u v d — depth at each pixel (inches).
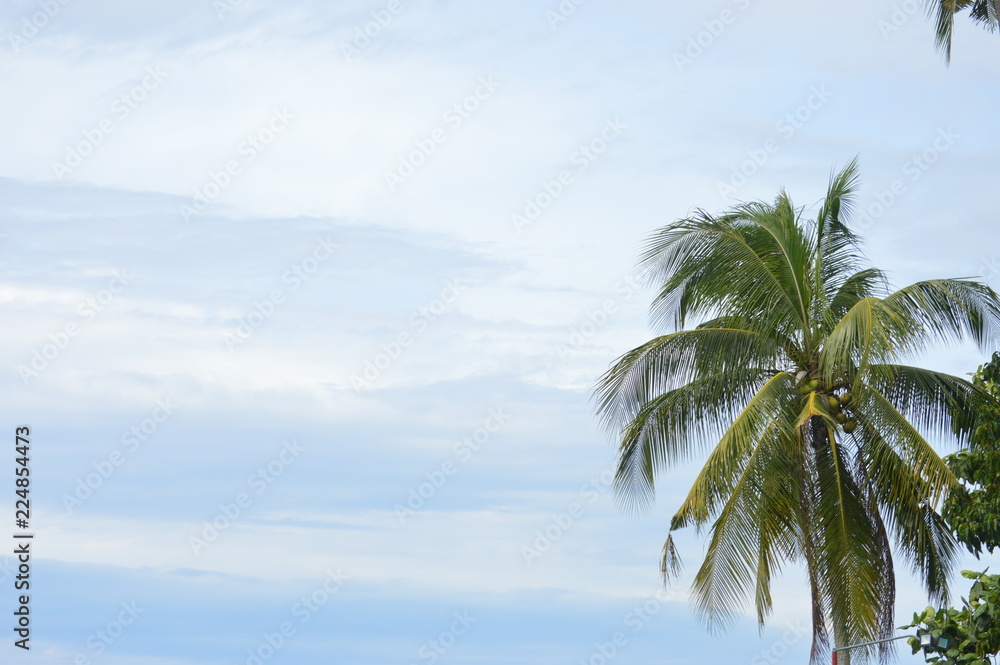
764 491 786.2
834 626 799.7
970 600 649.0
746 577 773.3
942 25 820.6
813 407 786.2
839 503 807.1
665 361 847.1
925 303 797.9
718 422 852.6
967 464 723.4
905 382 826.8
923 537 818.2
